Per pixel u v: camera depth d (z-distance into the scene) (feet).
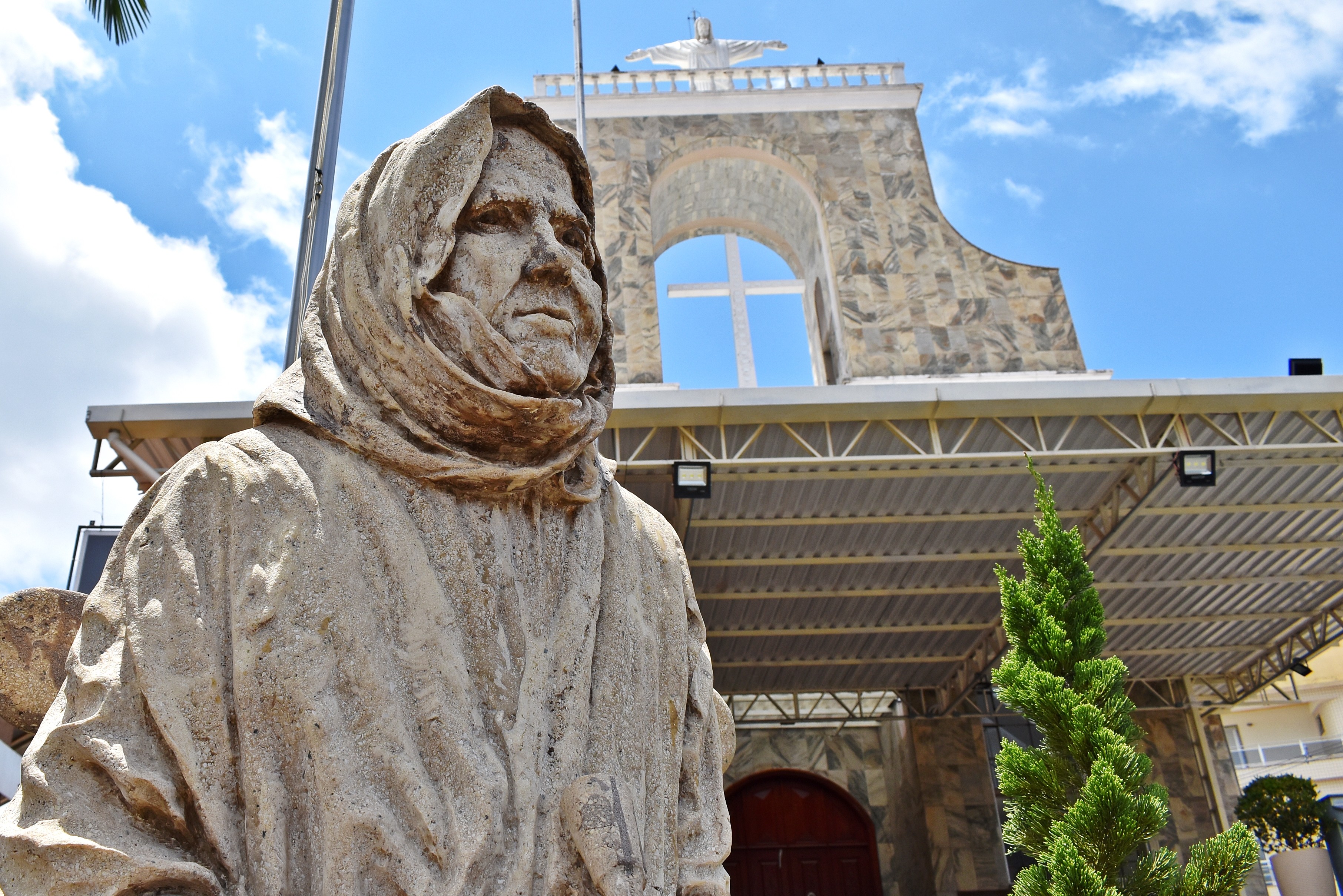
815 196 48.65
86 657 4.39
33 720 8.74
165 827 4.17
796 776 48.80
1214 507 33.24
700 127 49.08
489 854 4.29
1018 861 44.04
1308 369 29.30
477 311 5.04
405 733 4.39
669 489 31.32
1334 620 42.86
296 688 4.32
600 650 5.22
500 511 5.18
